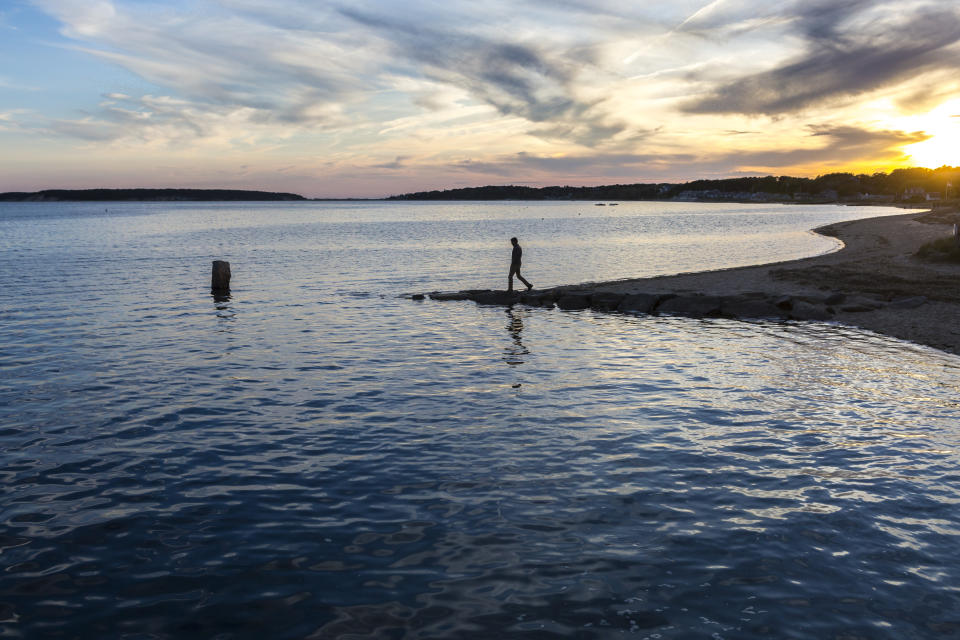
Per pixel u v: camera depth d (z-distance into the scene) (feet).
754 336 61.82
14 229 330.75
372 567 21.06
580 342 59.36
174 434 34.04
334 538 22.95
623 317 74.18
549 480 27.86
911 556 21.44
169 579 20.43
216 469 29.27
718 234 253.03
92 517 24.63
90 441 32.96
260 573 20.75
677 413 37.32
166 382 44.70
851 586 19.71
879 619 18.12
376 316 74.69
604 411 37.76
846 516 24.31
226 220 490.90
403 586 19.93
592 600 19.11
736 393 41.55
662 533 23.12
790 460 30.01
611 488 26.99
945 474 28.25
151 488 27.27
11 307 79.97
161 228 345.31
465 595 19.45
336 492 26.76
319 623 18.20
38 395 41.34
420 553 21.85
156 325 67.92
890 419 35.99
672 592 19.45
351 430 34.58
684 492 26.58
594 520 24.13
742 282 97.86
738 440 32.73
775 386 43.27
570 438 33.12
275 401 40.06
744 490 26.71
